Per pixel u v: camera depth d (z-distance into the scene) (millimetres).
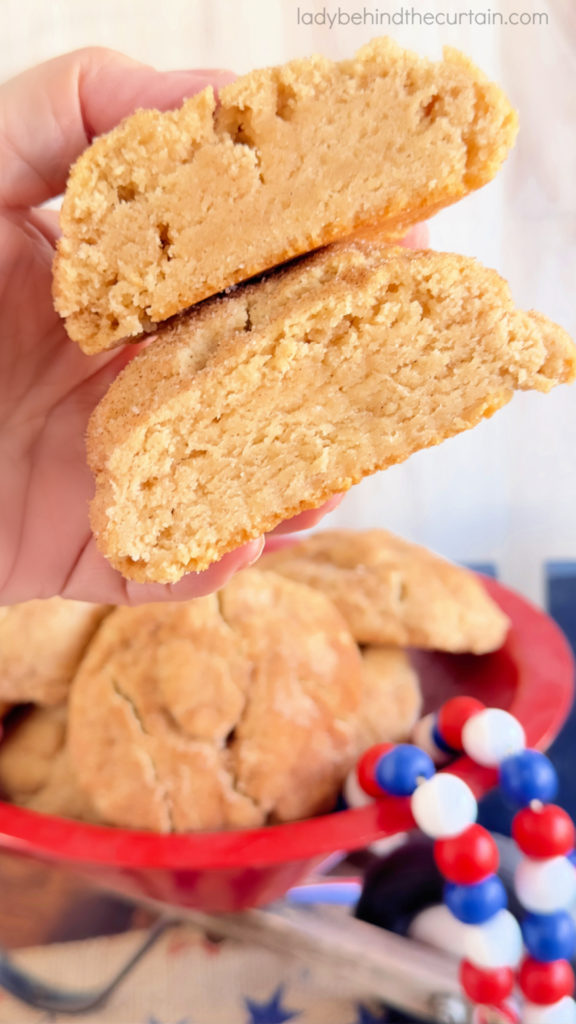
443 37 554
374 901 381
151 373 299
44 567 372
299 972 365
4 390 367
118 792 359
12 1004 358
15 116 333
